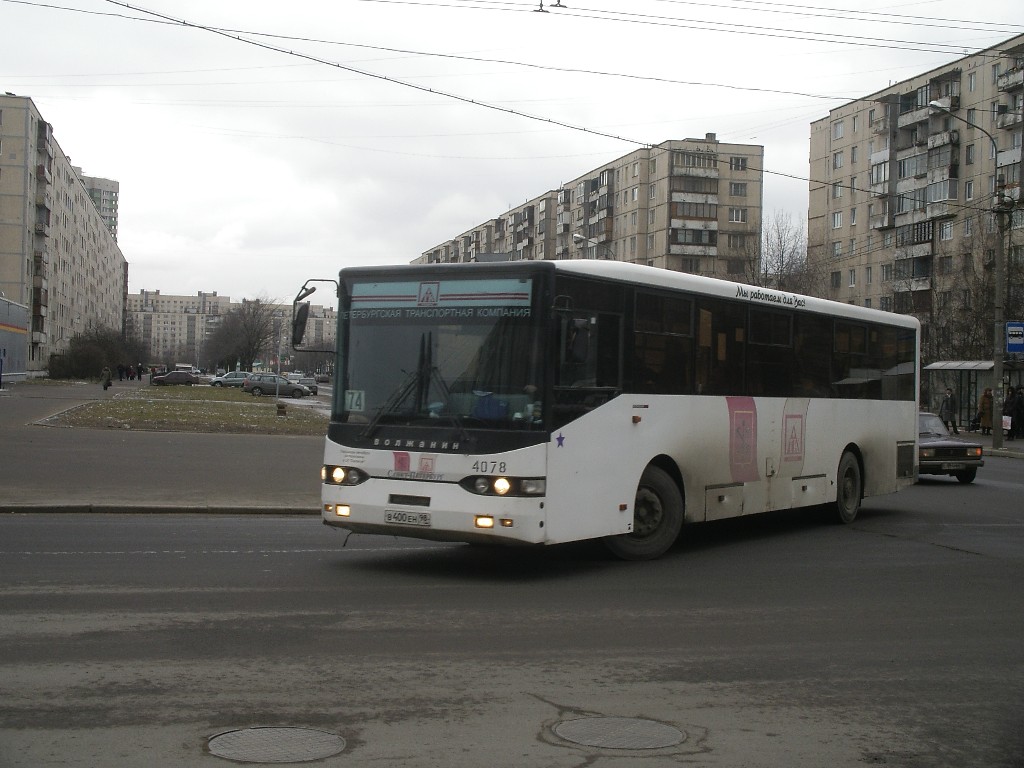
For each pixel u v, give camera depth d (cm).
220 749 485
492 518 933
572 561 1113
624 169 8312
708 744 519
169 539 1204
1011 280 4700
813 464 1412
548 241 9431
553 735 523
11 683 584
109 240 15312
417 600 866
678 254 7819
